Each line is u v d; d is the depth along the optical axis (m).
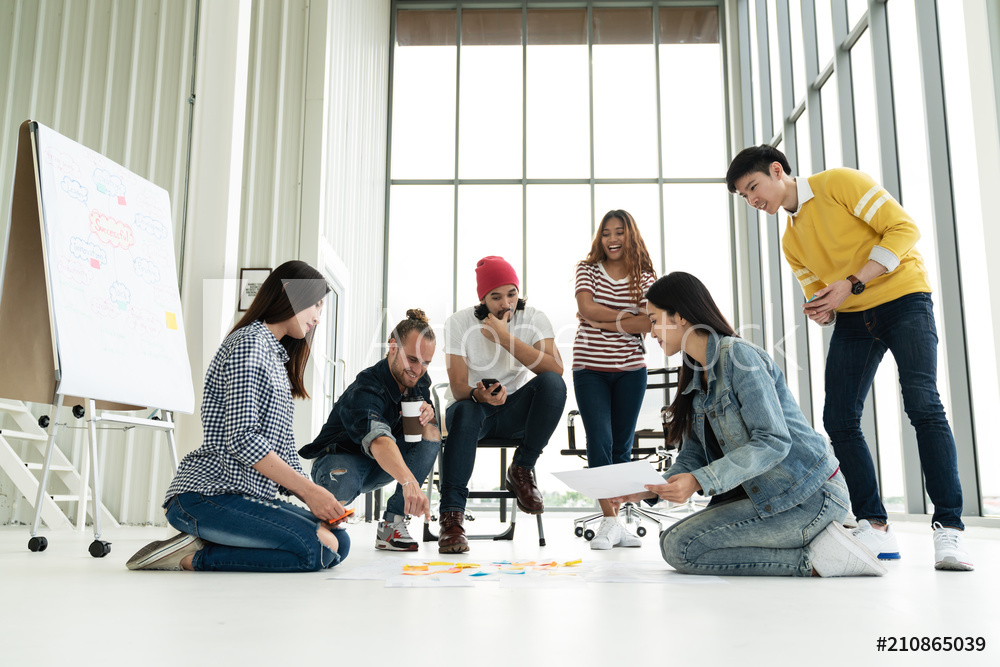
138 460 4.62
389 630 1.11
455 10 8.94
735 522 1.86
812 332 6.79
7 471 4.18
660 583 1.68
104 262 2.95
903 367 2.29
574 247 8.41
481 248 8.45
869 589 1.60
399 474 2.36
